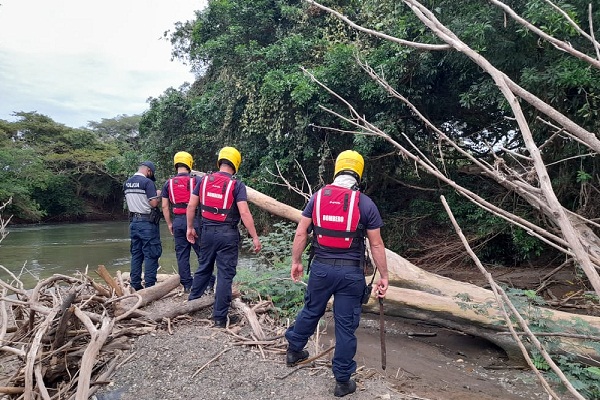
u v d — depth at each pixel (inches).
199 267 199.3
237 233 190.2
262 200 327.9
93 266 513.3
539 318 181.6
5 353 173.9
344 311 136.8
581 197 301.7
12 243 774.5
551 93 271.6
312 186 512.1
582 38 250.5
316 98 430.3
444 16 307.0
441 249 439.2
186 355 160.6
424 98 411.2
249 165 558.3
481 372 188.9
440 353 210.2
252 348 168.1
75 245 740.7
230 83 544.4
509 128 413.7
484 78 323.3
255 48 525.3
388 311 227.3
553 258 382.0
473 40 284.0
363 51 403.5
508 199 389.1
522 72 280.5
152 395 142.3
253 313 194.2
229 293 186.4
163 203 237.1
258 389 142.6
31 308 178.2
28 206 1178.0
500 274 373.4
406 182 517.3
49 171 1336.1
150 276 240.1
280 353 165.3
